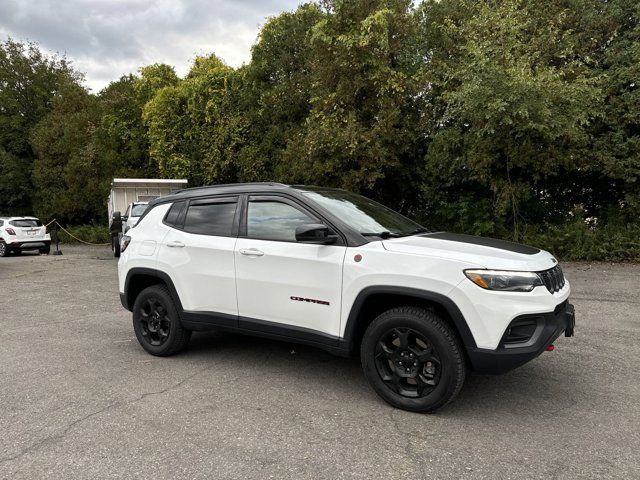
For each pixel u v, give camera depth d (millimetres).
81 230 25375
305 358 4855
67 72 32500
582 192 14156
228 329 4426
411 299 3596
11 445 3143
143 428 3355
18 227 17609
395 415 3525
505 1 11562
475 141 12008
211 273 4465
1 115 30547
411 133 13797
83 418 3523
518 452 2982
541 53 12039
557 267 3760
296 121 17578
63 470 2832
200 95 19625
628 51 11758
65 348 5340
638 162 11547
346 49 13188
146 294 4996
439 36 14484
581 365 4555
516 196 12609
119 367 4656
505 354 3232
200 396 3908
